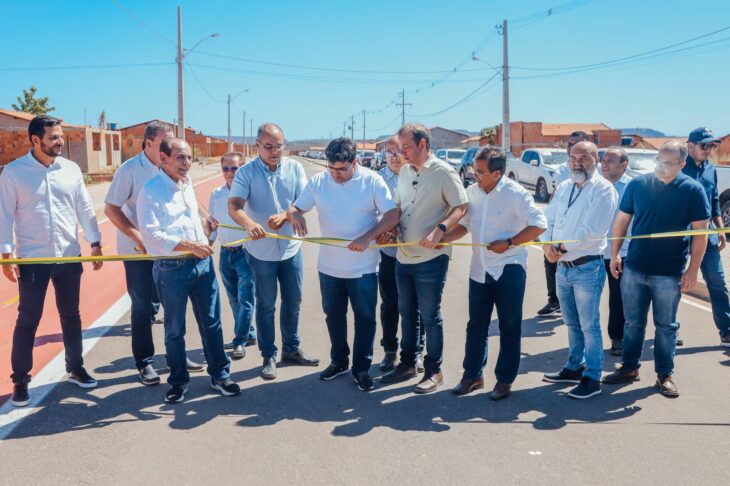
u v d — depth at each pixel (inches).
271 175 197.8
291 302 203.2
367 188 186.4
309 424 161.0
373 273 188.1
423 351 215.0
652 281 180.4
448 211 179.0
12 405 171.2
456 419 164.6
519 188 174.1
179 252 169.9
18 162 170.7
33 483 131.3
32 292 171.3
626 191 192.2
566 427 159.3
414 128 176.7
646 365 207.8
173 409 170.2
